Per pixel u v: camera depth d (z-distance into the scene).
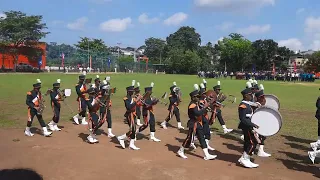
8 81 37.53
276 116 8.61
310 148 10.73
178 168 8.37
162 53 125.00
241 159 8.67
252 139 8.58
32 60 72.00
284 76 63.91
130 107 10.06
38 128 12.90
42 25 68.31
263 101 10.73
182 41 123.75
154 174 7.87
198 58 98.62
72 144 10.54
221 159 9.34
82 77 14.20
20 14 66.50
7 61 70.69
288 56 102.62
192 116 9.20
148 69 104.44
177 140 11.55
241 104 8.69
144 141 11.30
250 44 99.31
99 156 9.23
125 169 8.19
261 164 8.94
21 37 64.50
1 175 2.81
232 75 72.44
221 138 12.04
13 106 18.41
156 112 18.03
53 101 12.50
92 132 10.83
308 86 45.06
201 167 8.52
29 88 29.62
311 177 7.90
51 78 44.56
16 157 8.90
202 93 10.06
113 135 11.78
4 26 63.66
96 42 108.06
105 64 94.19
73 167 8.21
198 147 10.66
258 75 66.62
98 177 7.57
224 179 7.62
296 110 19.66
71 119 15.16
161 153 9.80
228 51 98.56
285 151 10.34
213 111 12.09
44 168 8.06
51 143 10.58
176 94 13.54
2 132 11.95
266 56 98.81
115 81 42.66
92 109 10.81
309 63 86.81
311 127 14.21
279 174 8.09
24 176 2.74
